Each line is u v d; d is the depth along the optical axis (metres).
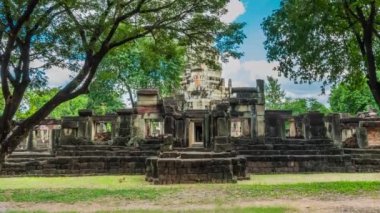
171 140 24.86
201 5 13.98
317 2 14.84
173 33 14.95
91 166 24.59
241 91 32.22
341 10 15.34
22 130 11.46
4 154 11.29
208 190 15.87
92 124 31.78
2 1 10.55
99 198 14.16
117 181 21.11
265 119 31.17
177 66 42.66
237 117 30.61
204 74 48.09
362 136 29.25
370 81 15.35
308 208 11.62
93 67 12.55
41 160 24.53
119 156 25.42
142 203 13.06
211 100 44.50
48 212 11.43
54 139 29.77
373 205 12.17
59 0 11.33
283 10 15.75
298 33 15.52
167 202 13.16
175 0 13.76
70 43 12.23
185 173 19.66
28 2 10.86
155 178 20.11
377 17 16.19
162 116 29.83
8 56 11.30
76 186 18.86
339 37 17.03
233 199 13.55
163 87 45.41
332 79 17.33
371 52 15.25
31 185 19.41
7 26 11.17
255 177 22.25
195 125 35.47
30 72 12.19
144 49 16.75
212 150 24.39
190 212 10.91
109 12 12.70
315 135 29.38
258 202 12.89
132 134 29.69
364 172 24.42
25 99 24.39
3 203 13.35
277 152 25.72
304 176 22.56
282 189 15.68
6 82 11.46
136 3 13.59
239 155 23.70
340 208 11.62
